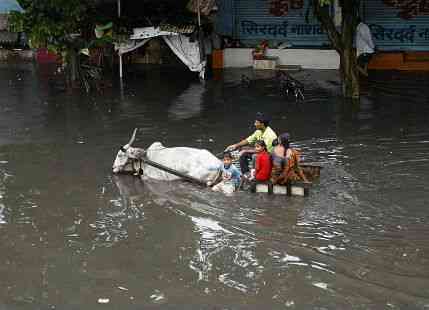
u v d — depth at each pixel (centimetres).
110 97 1775
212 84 1972
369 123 1408
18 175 1072
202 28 2072
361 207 898
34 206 932
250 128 1380
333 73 2138
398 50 2270
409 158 1127
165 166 1041
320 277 704
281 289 680
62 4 1712
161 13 2052
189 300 661
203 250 778
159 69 2319
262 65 2252
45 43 1781
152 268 734
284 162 957
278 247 780
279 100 1700
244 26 2377
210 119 1475
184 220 872
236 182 990
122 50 2083
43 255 771
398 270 713
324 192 962
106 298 669
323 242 790
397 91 1786
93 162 1142
